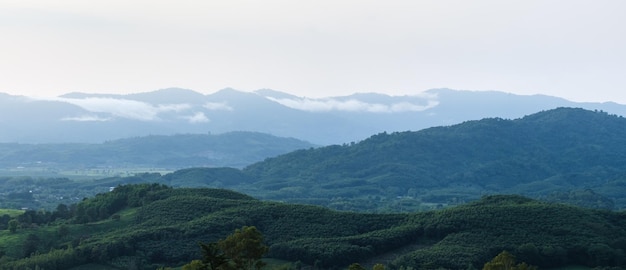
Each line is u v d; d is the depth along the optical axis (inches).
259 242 5152.6
